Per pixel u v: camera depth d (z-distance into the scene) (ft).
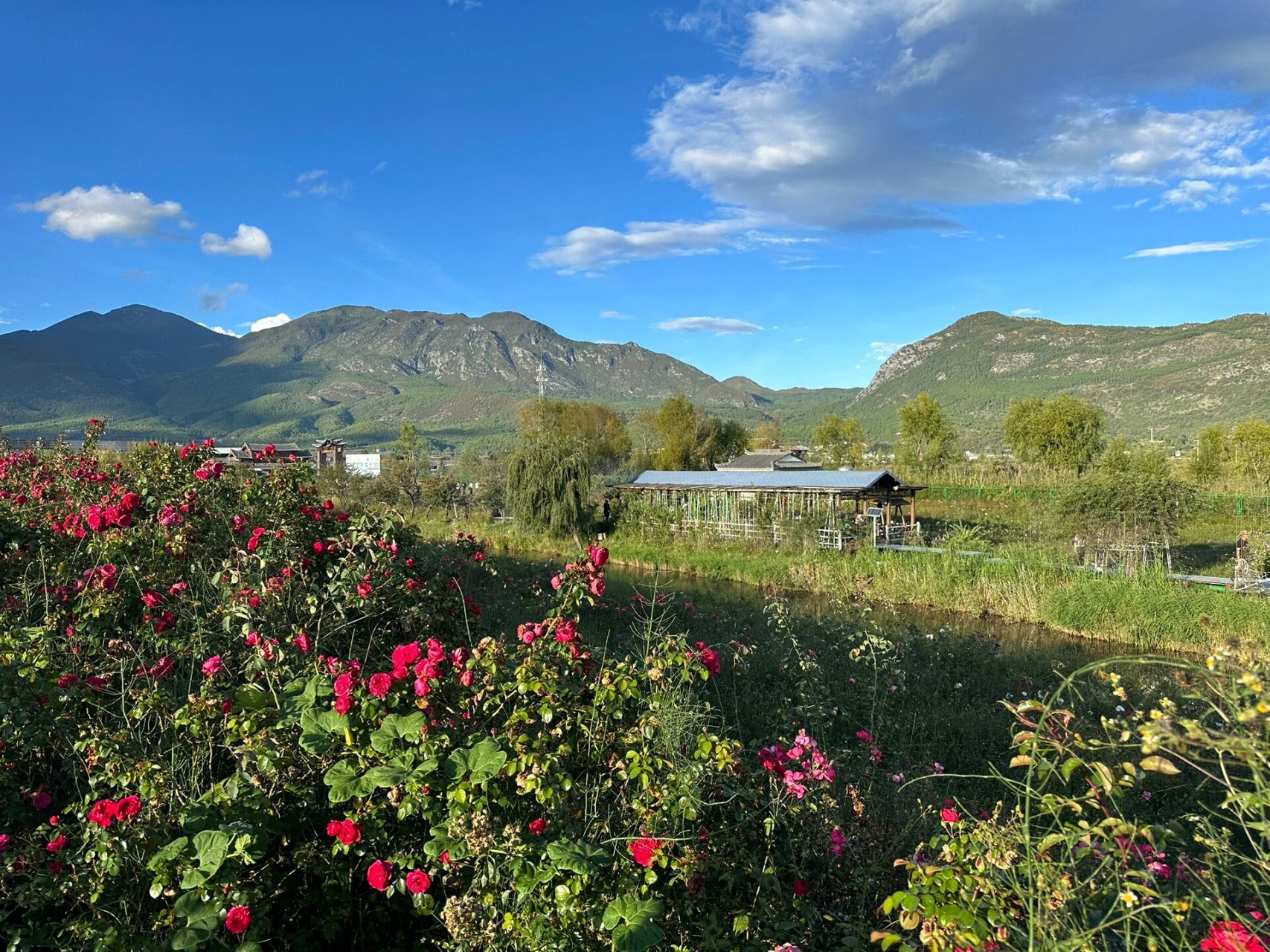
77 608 13.99
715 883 9.96
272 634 13.69
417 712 9.57
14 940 7.92
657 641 16.40
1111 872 7.93
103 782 9.78
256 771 9.48
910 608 56.65
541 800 8.85
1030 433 173.37
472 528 100.94
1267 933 6.86
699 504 100.01
